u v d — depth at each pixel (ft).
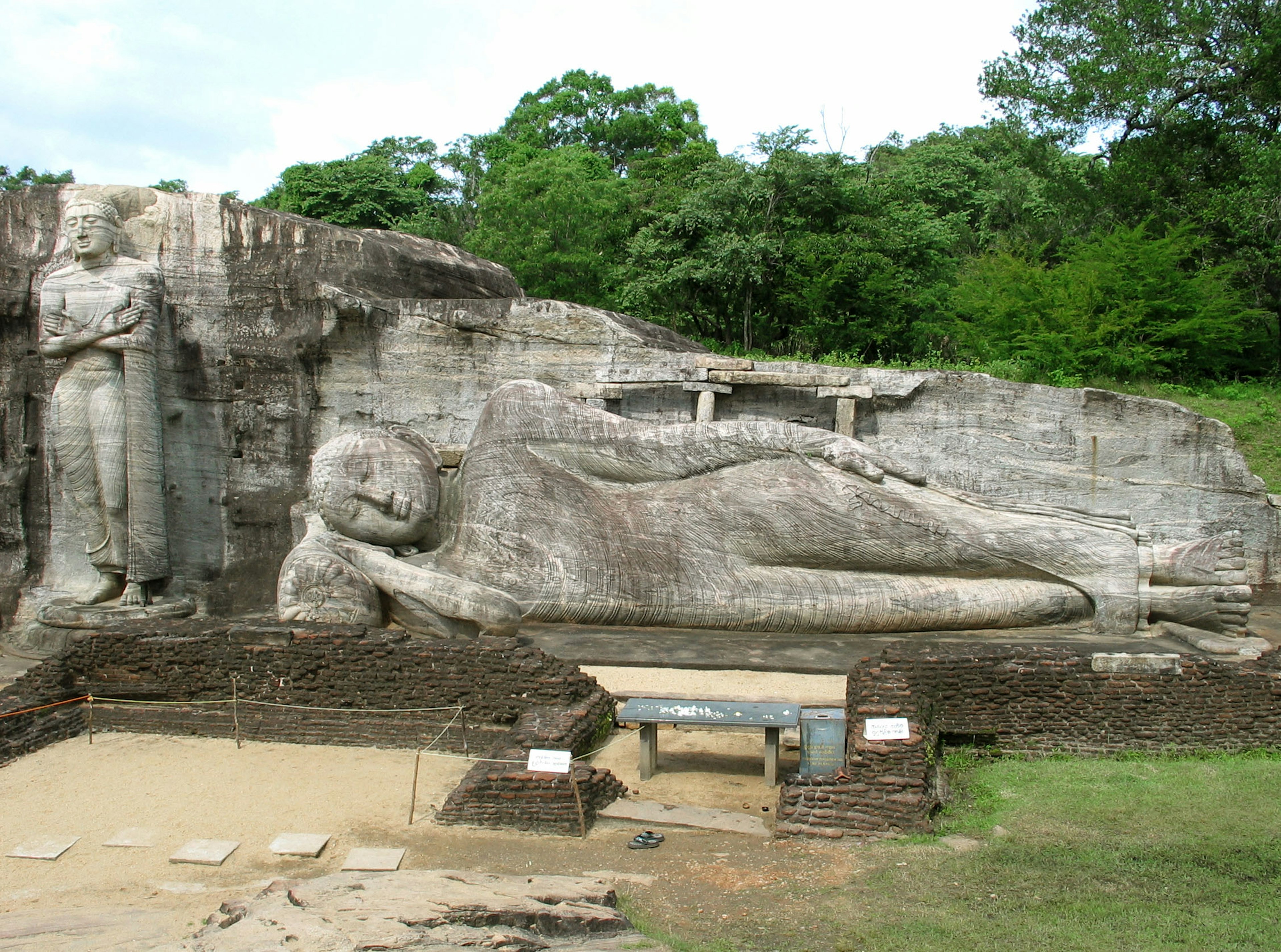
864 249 86.33
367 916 18.62
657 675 35.99
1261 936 19.22
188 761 31.68
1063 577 40.27
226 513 51.39
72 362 46.93
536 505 43.50
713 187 90.22
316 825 26.50
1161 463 48.70
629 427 44.50
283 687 34.12
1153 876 22.00
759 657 37.50
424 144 157.38
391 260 52.95
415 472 43.83
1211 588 38.83
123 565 47.39
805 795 25.75
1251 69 84.74
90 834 26.21
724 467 43.57
